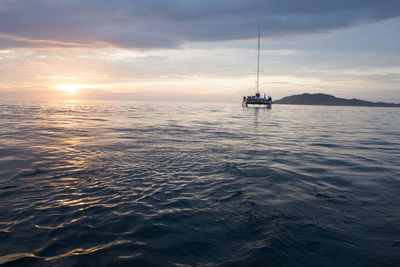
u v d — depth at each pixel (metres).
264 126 25.39
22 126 20.11
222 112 58.50
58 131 17.42
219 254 3.47
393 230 4.14
